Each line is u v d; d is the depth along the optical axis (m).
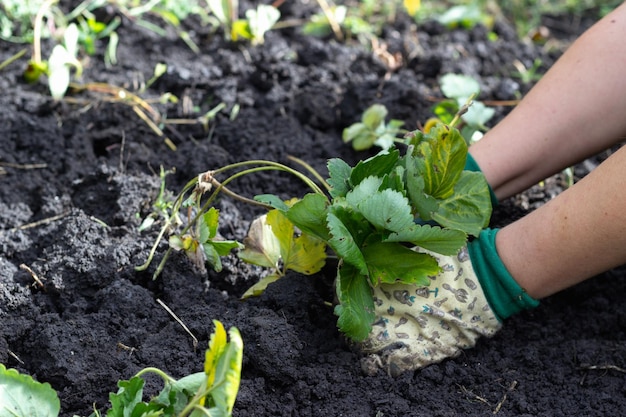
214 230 1.19
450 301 1.16
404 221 1.09
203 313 1.18
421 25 1.73
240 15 1.69
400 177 1.13
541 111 1.22
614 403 1.14
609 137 1.22
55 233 1.29
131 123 1.45
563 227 1.12
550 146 1.22
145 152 1.41
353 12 1.75
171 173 1.39
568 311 1.26
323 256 1.19
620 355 1.19
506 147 1.22
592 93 1.21
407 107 1.49
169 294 1.21
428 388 1.15
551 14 1.88
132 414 1.02
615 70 1.20
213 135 1.46
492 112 1.42
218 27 1.66
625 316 1.24
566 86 1.21
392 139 1.40
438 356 1.17
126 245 1.25
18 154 1.40
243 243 1.22
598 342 1.21
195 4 1.71
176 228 1.27
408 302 1.16
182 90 1.53
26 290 1.21
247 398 1.10
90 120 1.46
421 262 1.13
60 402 1.10
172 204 1.31
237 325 1.16
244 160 1.41
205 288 1.23
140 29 1.62
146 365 1.13
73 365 1.12
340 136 1.48
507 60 1.67
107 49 1.59
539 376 1.17
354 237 1.13
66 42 1.43
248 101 1.51
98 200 1.34
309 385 1.13
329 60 1.60
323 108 1.49
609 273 1.29
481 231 1.17
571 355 1.20
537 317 1.25
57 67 1.42
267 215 1.18
